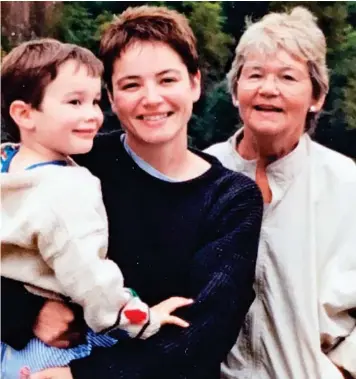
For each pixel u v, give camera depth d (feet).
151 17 6.23
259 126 7.01
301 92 6.95
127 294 5.83
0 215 5.78
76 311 6.07
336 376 6.73
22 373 6.00
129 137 6.42
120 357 5.82
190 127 8.39
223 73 8.35
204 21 8.22
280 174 7.11
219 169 6.44
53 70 5.98
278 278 6.97
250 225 6.16
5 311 5.93
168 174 6.39
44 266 5.87
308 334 6.79
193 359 5.82
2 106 6.21
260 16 8.30
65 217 5.66
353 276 6.86
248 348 7.04
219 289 5.92
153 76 6.13
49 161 6.07
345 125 8.13
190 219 6.18
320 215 7.02
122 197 6.28
